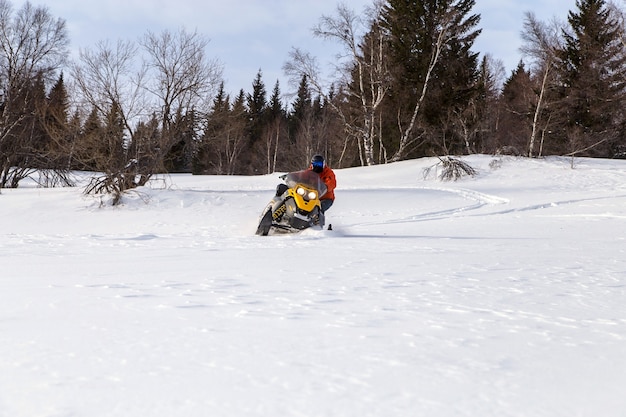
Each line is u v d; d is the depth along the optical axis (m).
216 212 23.45
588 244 9.05
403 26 49.91
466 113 46.75
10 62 34.88
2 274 5.83
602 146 52.31
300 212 10.77
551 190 29.19
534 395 2.33
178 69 26.89
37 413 2.09
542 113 47.66
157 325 3.51
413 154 52.69
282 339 3.19
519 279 5.48
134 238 9.86
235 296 4.52
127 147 26.56
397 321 3.66
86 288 4.88
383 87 47.03
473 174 36.50
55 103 33.84
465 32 48.88
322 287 4.97
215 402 2.22
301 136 68.50
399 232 11.68
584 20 52.56
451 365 2.73
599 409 2.18
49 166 34.94
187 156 31.56
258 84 87.44
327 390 2.37
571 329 3.49
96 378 2.50
